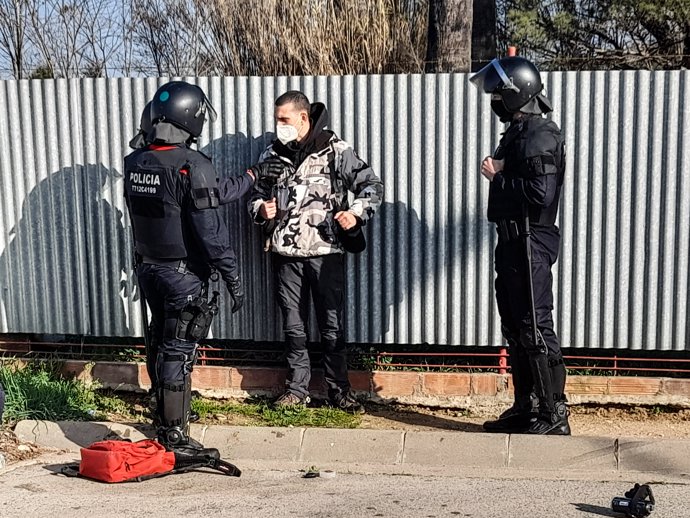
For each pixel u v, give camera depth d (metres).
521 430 5.68
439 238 6.29
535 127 5.26
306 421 5.94
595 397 6.20
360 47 7.32
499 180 5.36
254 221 6.06
